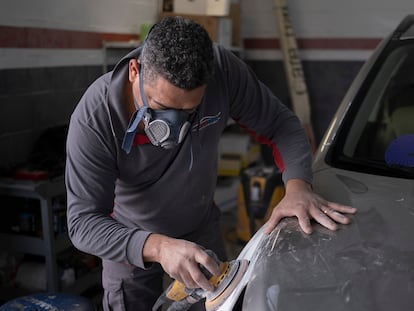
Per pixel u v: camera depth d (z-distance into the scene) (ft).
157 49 3.78
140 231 4.37
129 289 5.86
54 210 8.45
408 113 6.21
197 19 13.08
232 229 13.15
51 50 10.12
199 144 5.09
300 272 3.72
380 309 3.32
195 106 4.11
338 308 3.34
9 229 8.70
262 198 11.44
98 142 4.64
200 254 3.93
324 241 4.06
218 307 3.91
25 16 9.39
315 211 4.43
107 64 11.94
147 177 5.11
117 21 12.16
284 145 5.28
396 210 4.47
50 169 8.42
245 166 14.80
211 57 3.93
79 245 4.59
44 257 9.20
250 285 3.76
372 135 5.94
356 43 15.55
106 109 4.59
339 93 15.99
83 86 11.17
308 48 16.08
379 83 6.35
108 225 4.48
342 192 4.90
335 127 6.05
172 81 3.76
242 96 5.33
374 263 3.72
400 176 5.19
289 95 16.62
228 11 13.10
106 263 5.90
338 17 15.57
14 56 9.23
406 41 6.56
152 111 4.12
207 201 5.75
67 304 5.96
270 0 16.24
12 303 5.99
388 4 14.98
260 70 16.87
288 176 4.98
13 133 9.35
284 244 4.11
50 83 10.17
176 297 4.36
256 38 16.67
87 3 11.05
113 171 4.86
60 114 10.53
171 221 5.59
